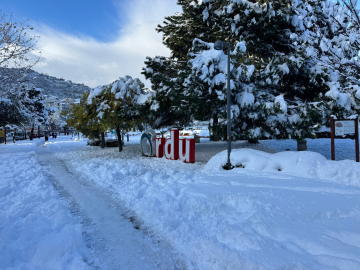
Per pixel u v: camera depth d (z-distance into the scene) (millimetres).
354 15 9570
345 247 2857
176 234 3746
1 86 15289
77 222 4355
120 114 14141
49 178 8391
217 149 14367
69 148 21703
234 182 6406
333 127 8047
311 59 12055
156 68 15805
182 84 12109
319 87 12219
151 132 13430
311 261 2633
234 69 11766
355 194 4953
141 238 3744
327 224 3553
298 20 13438
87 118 15500
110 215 4746
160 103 14266
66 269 2746
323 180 6348
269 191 5289
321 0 17938
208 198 5078
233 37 14469
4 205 4902
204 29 16703
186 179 7105
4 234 3365
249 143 16453
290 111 11695
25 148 21531
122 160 12125
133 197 5750
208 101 11586
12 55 13531
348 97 10234
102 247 3457
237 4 12953
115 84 14852
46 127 74125
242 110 11492
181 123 18688
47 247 2992
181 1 16234
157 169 9219
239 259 2799
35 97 47875
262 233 3436
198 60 11195
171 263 3047
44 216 4336
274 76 11898
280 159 7863
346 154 11555
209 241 3363
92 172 9180
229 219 4117
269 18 12336
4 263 2727
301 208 4188
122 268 2930
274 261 2672
